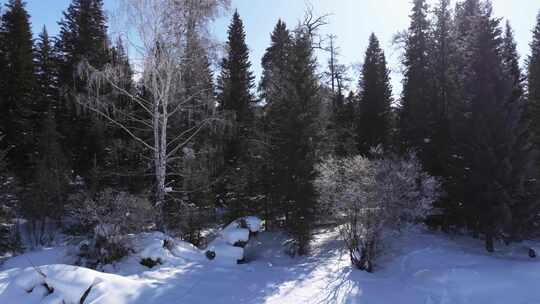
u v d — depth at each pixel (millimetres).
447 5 16984
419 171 12156
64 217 16031
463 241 12734
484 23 12469
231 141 20000
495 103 11492
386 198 10188
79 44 19688
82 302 6605
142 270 9430
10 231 14094
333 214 12000
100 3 20438
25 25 20609
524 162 11031
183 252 10750
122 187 15031
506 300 7359
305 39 14336
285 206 12781
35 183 15328
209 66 13656
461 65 15641
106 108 12875
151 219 11211
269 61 23125
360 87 29719
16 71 19672
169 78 12516
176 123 15711
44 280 6824
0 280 7320
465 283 8344
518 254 11102
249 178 15656
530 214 11250
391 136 21625
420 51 18609
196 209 13227
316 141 13445
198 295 7637
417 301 7582
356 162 12188
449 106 15039
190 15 12484
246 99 23516
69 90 18047
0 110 18719
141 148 15406
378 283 8852
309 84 13594
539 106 16828
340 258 11328
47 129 17047
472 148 11750
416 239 12633
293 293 8148
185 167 13891
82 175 17734
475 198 11703
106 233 9789
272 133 14648
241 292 8055
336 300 7688
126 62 12984
